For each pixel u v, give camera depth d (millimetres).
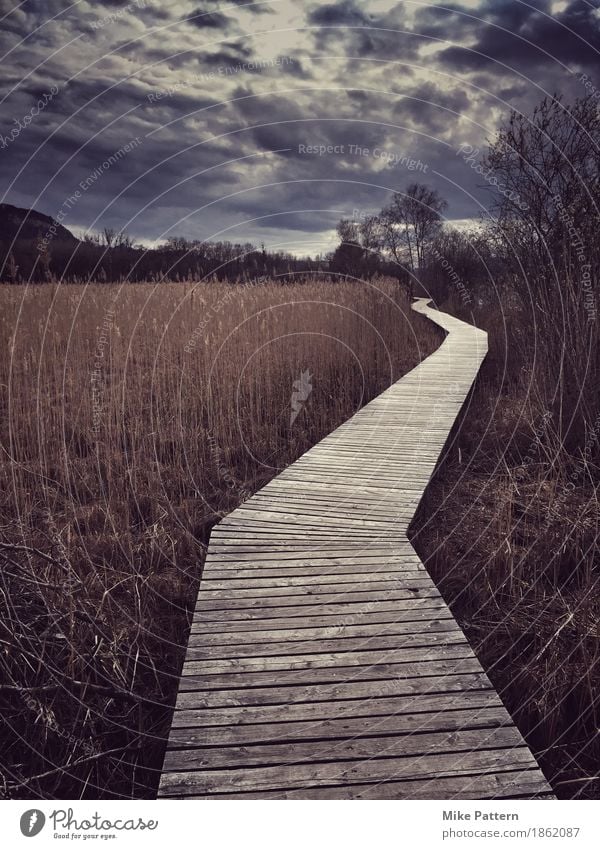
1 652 2855
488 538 4820
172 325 8977
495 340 13102
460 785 2084
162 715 3002
